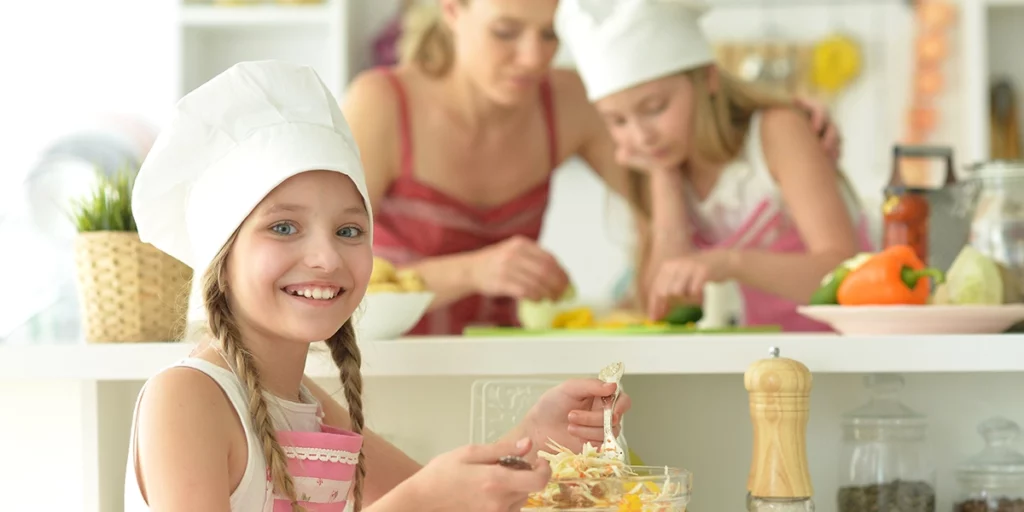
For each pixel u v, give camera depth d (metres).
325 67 3.41
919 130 3.40
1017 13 3.33
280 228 0.97
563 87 2.72
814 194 2.38
